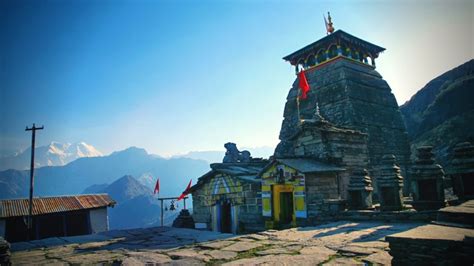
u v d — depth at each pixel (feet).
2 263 23.04
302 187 52.54
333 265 20.63
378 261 20.99
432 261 16.03
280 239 32.17
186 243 34.47
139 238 40.78
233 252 26.76
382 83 108.17
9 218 85.25
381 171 48.19
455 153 42.04
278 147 102.78
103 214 100.73
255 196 63.87
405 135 101.55
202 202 79.77
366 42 106.42
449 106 172.04
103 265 25.79
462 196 40.22
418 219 37.40
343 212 45.42
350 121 87.76
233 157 98.02
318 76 104.99
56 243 39.19
